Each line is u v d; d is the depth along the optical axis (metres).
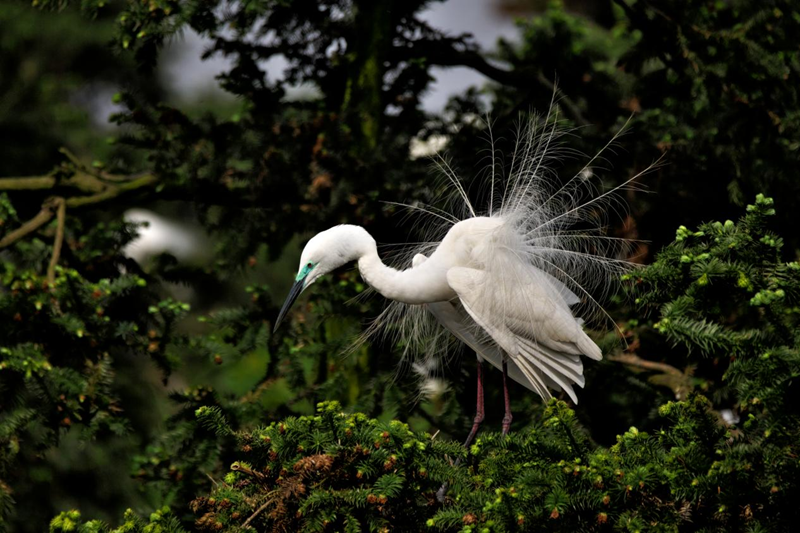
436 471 5.71
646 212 9.81
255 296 9.69
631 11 10.49
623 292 8.98
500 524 5.23
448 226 9.03
